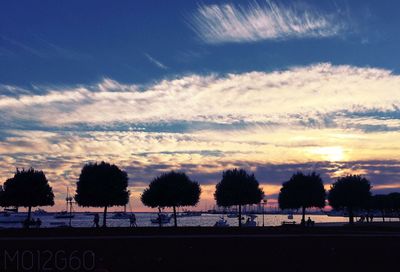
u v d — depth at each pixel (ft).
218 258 92.63
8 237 126.82
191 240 119.96
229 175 254.06
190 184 247.50
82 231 152.46
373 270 82.74
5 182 228.22
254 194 249.96
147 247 105.40
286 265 86.02
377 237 136.26
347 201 268.00
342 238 131.64
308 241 122.42
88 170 225.15
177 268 81.46
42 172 229.25
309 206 272.72
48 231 151.43
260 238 127.13
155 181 247.50
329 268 83.92
